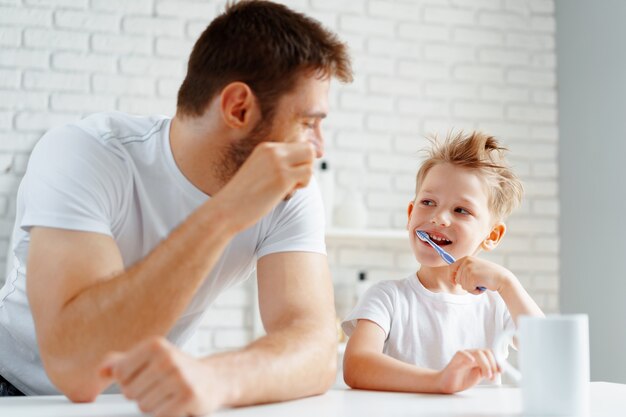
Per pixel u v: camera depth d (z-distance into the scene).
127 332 1.01
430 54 3.56
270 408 0.98
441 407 1.01
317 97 1.24
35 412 0.92
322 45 1.23
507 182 1.75
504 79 3.65
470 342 1.62
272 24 1.23
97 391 1.03
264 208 1.02
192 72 1.28
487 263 1.51
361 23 3.49
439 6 3.60
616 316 3.19
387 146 3.46
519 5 3.71
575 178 3.53
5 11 3.11
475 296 1.66
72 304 1.04
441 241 1.65
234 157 1.27
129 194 1.28
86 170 1.20
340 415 0.92
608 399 1.12
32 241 1.13
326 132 3.41
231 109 1.22
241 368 0.95
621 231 3.19
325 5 3.46
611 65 3.31
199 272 1.03
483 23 3.65
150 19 3.25
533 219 3.62
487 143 1.76
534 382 0.91
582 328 0.92
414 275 1.68
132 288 1.02
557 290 3.61
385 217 3.42
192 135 1.28
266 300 1.33
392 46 3.52
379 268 3.40
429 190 1.68
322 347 1.15
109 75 3.19
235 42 1.22
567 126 3.61
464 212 1.65
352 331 1.59
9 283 1.46
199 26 3.29
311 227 1.38
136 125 1.37
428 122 3.52
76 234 1.13
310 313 1.25
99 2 3.21
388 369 1.28
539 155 3.65
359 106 3.45
